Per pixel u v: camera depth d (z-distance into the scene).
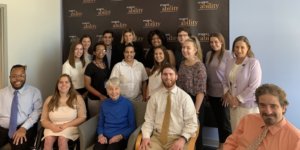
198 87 2.79
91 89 3.44
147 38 3.94
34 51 4.03
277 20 3.26
